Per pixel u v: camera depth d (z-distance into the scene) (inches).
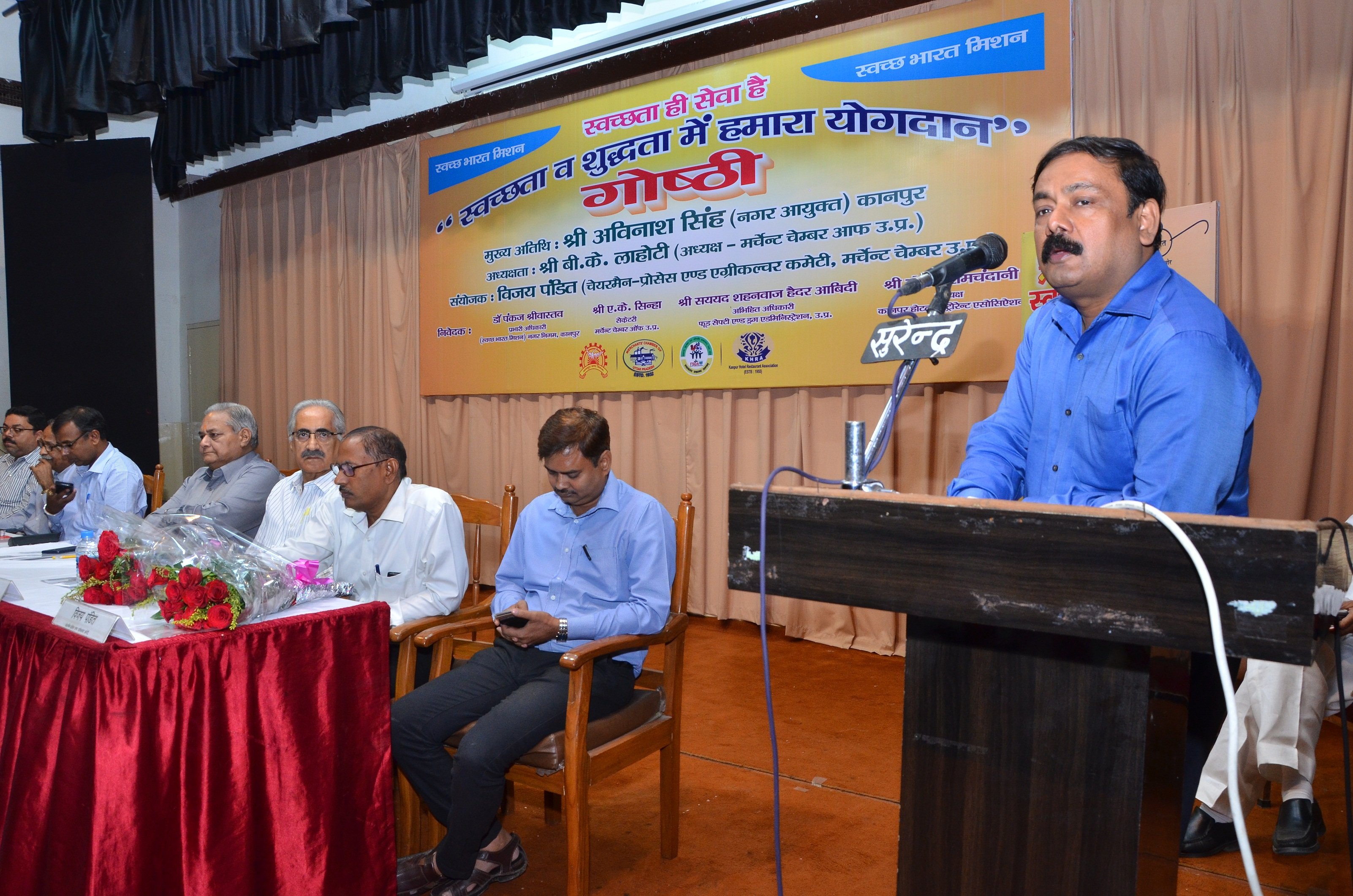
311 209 243.0
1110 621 27.5
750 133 163.3
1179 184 127.6
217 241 275.7
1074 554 28.1
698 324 171.5
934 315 41.3
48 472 137.3
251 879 62.2
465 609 87.5
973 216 140.7
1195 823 80.8
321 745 66.5
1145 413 43.4
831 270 155.0
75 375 234.5
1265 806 89.8
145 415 235.5
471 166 205.3
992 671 35.9
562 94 189.9
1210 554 26.0
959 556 30.1
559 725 71.0
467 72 210.5
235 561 66.3
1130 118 131.5
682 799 94.3
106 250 234.7
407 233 221.6
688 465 177.2
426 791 73.5
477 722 69.8
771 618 166.2
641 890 75.7
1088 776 33.8
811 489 33.8
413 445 224.1
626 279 181.2
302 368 249.6
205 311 281.4
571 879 67.7
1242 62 122.9
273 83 213.2
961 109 141.2
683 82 171.5
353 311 234.1
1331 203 115.9
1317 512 120.6
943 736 37.2
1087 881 33.9
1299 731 76.6
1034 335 53.1
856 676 139.0
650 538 77.7
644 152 177.5
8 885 59.6
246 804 62.2
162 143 243.3
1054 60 133.5
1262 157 122.2
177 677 59.6
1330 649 78.7
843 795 94.9
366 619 70.1
